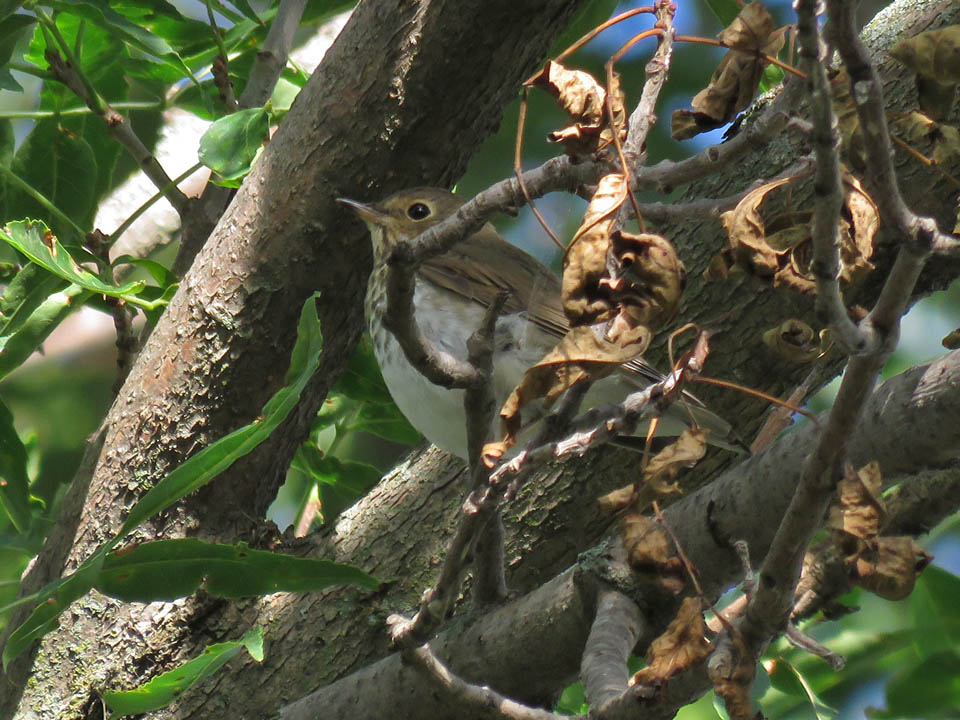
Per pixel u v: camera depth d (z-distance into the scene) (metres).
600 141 4.98
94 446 9.20
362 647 8.30
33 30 10.41
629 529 5.35
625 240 4.71
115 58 10.63
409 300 4.94
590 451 8.20
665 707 5.26
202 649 8.52
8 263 9.98
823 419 6.52
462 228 4.85
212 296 8.80
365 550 8.59
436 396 8.47
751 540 6.68
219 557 6.67
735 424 8.14
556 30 8.66
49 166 10.55
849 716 9.90
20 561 11.49
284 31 9.67
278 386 8.92
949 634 9.62
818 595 7.12
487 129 9.01
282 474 9.27
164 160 12.27
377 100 8.60
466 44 8.47
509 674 7.30
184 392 8.81
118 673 8.50
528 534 8.28
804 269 4.87
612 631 6.33
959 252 4.13
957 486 6.94
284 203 8.76
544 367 4.70
